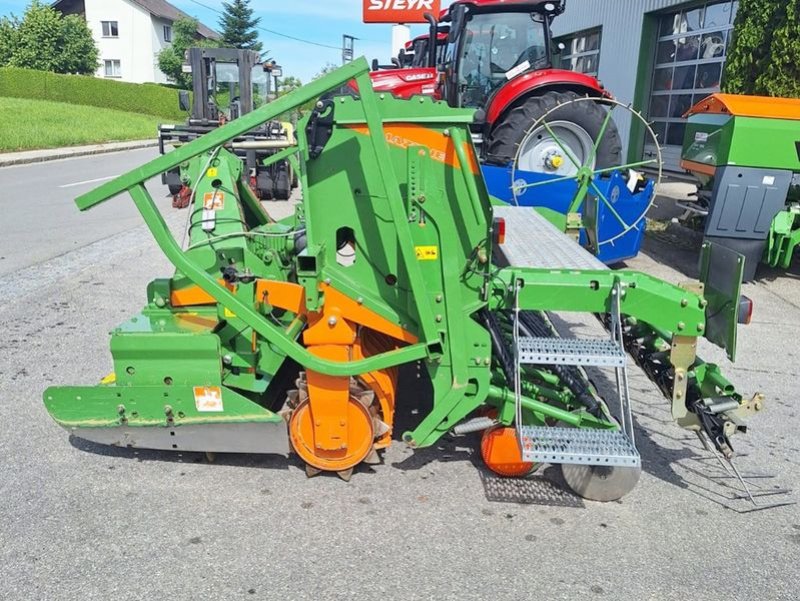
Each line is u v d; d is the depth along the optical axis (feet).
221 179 14.39
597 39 54.08
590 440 10.03
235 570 9.18
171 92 122.83
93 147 70.44
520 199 24.76
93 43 150.41
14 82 119.96
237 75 45.21
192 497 10.83
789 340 19.40
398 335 10.96
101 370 15.47
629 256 24.98
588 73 56.03
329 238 10.72
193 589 8.81
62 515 10.28
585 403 11.02
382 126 9.79
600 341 10.26
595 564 9.56
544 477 11.72
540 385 11.60
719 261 10.81
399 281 10.80
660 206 38.29
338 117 10.22
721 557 9.82
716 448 11.00
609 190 23.27
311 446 11.27
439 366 10.69
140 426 11.28
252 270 12.49
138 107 122.42
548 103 26.45
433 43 35.70
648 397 15.43
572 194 24.49
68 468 11.57
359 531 10.09
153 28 157.48
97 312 19.42
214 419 11.17
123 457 11.97
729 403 10.93
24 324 18.34
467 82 29.81
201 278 10.39
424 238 10.36
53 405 11.26
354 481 11.44
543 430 10.27
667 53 45.39
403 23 54.19
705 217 28.50
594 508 10.94
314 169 10.49
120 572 9.09
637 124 48.19
